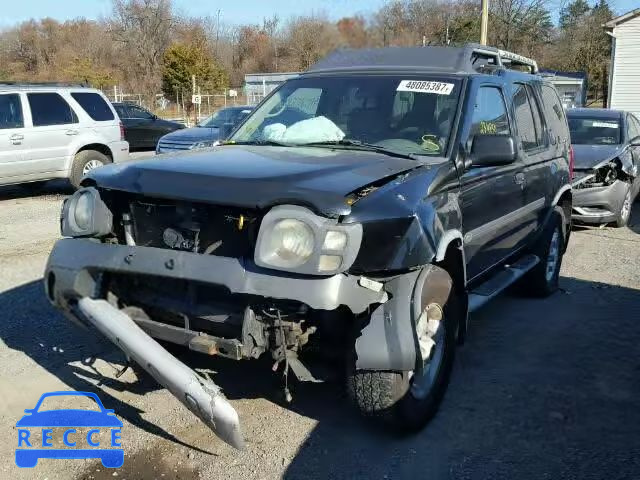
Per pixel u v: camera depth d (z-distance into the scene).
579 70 41.22
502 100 5.06
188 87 42.94
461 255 4.00
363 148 4.21
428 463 3.52
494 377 4.58
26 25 57.91
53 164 12.05
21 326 5.39
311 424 3.91
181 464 3.50
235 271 3.18
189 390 3.13
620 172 9.74
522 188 5.25
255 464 3.50
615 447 3.69
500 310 6.05
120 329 3.42
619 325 5.65
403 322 3.34
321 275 3.10
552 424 3.94
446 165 4.01
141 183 3.54
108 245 3.59
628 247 8.70
